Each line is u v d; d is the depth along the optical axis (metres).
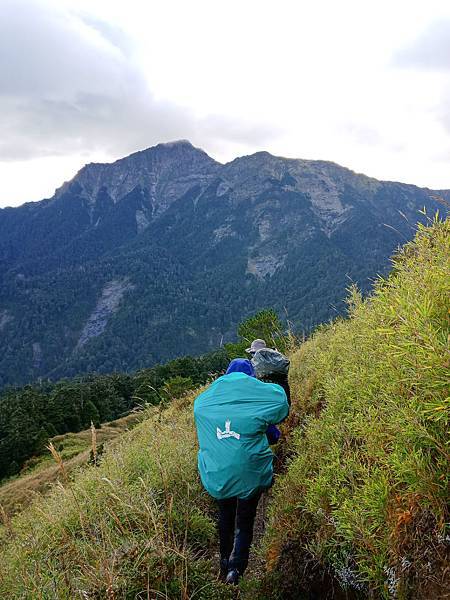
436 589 1.65
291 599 2.49
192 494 4.09
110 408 72.25
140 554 2.51
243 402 2.87
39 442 49.06
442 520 1.63
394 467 1.79
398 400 2.05
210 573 2.72
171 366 69.56
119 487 3.86
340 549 2.19
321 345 5.43
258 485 2.77
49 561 3.13
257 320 16.66
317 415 3.83
